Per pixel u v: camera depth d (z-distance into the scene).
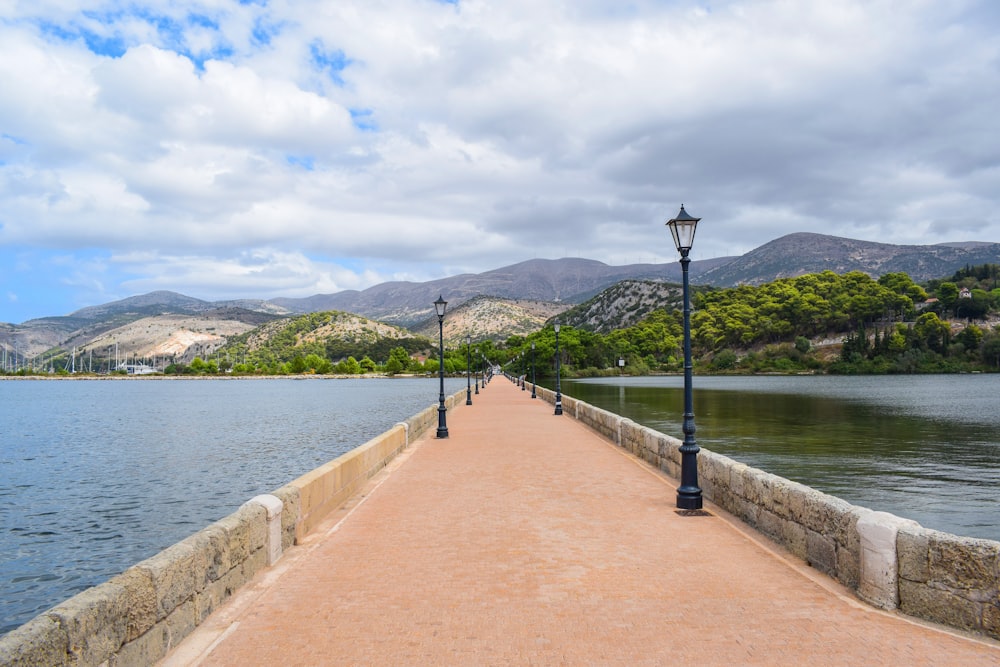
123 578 4.61
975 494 21.75
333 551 7.82
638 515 9.66
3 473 28.42
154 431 48.34
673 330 181.12
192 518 19.31
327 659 4.90
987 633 5.14
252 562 6.79
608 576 6.82
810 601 6.04
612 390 94.94
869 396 77.31
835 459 29.25
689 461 10.07
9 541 16.78
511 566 7.19
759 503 8.59
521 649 5.05
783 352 155.75
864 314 158.00
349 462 11.08
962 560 5.30
